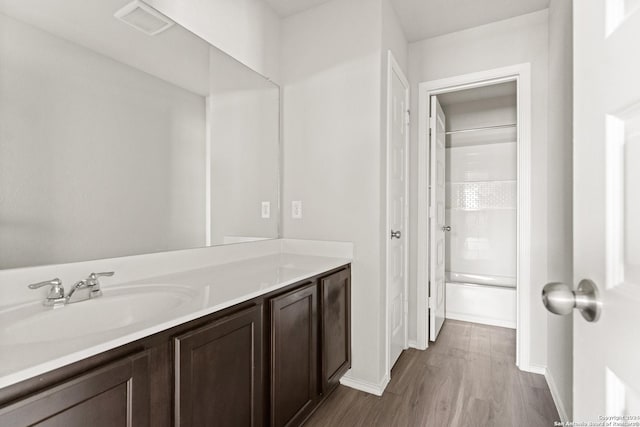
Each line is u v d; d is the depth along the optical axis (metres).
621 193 0.44
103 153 1.22
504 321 3.01
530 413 1.70
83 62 1.16
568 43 1.59
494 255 3.78
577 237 0.56
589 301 0.50
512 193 3.69
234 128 1.83
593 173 0.51
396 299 2.28
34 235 1.03
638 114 0.41
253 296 1.17
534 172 2.16
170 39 1.48
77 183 1.14
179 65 1.52
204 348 0.97
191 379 0.92
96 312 1.02
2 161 0.96
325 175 2.05
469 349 2.50
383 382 1.94
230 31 1.81
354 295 1.96
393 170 2.15
